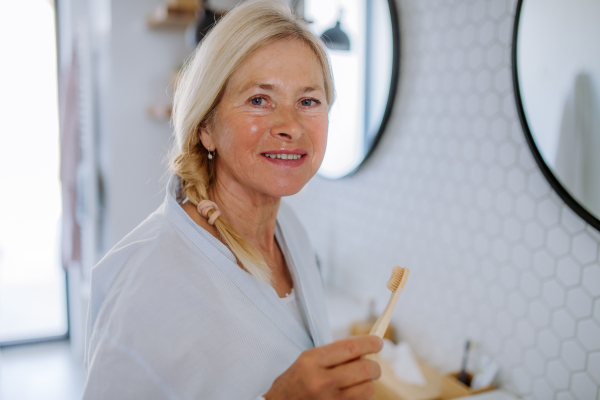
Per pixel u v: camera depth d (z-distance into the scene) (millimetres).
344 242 1762
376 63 1462
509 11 1052
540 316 1015
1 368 2463
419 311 1388
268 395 513
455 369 1255
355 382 499
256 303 688
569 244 945
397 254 1477
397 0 1402
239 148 684
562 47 889
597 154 838
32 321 3041
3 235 3801
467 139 1189
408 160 1408
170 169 790
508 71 1060
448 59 1237
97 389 557
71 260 2396
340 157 1693
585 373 927
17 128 3100
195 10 1899
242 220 774
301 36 687
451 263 1260
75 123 2324
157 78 2268
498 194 1106
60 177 2479
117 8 2146
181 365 578
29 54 2914
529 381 1044
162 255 635
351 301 1692
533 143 966
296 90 676
